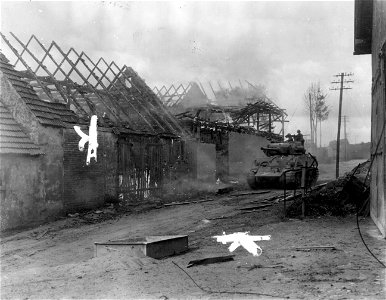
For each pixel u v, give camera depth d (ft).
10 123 49.80
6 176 46.16
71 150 55.21
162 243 31.71
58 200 52.90
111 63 78.69
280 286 22.53
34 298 21.68
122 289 22.63
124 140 67.05
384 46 33.68
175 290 22.35
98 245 31.17
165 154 79.66
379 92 38.17
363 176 65.46
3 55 53.93
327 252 31.07
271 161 80.89
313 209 50.26
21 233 44.57
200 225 48.34
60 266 28.86
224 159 116.67
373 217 44.27
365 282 22.53
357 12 49.16
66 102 60.59
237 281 24.06
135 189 69.21
